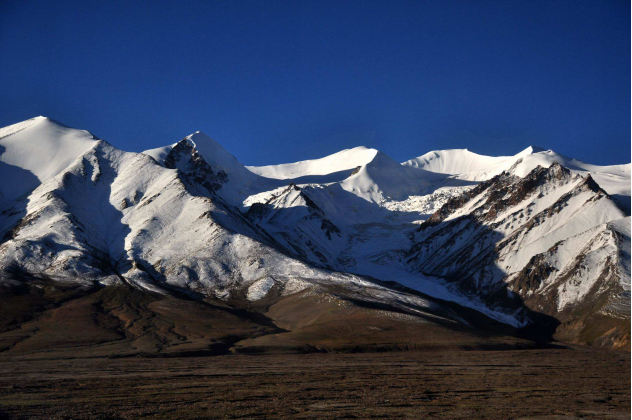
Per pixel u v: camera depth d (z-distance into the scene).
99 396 58.97
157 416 48.31
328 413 50.28
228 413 49.81
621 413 53.16
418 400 58.59
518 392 66.06
